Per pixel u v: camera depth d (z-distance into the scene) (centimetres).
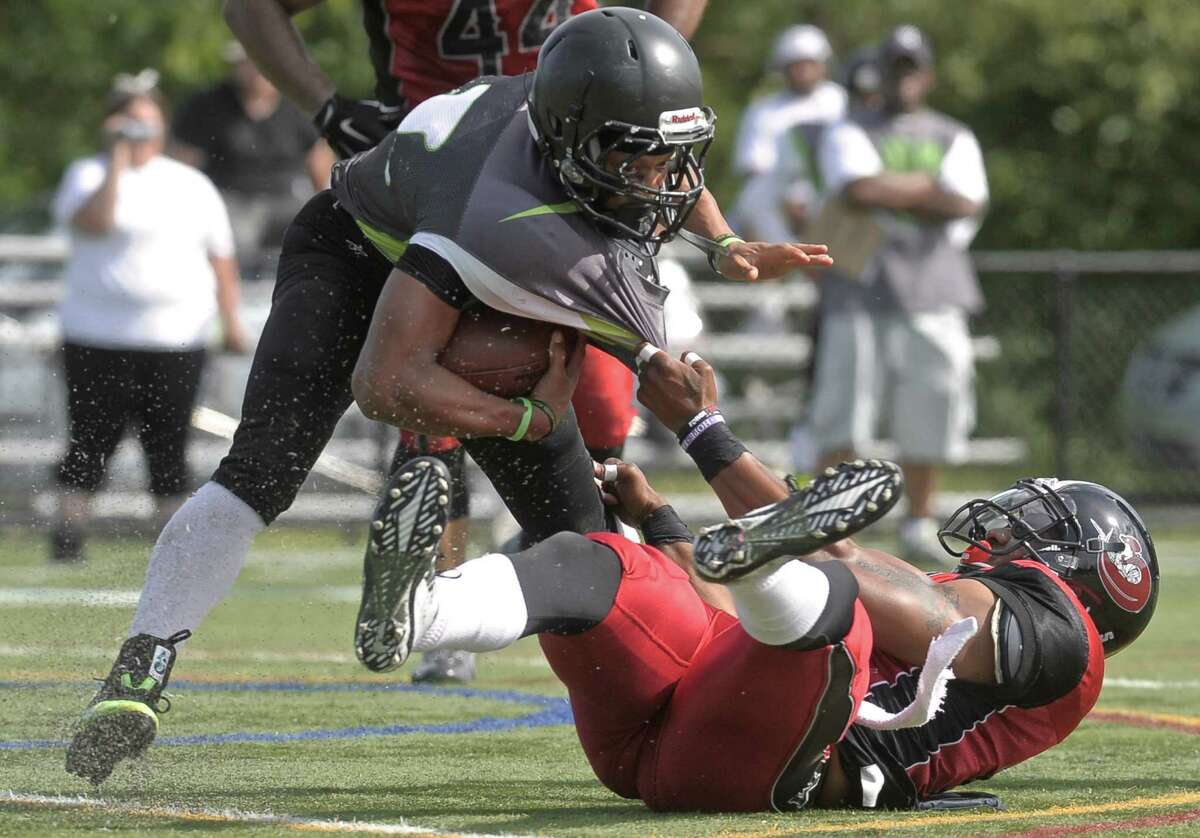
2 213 4716
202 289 3106
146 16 6053
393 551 1071
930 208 3438
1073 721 1291
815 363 3547
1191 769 1470
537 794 1323
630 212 1259
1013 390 4378
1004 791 1346
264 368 1351
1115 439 4375
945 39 6562
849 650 1159
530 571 1166
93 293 3050
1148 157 6400
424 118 1284
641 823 1182
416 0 1513
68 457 3125
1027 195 6378
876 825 1173
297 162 3888
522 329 1238
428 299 1211
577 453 1312
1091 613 1316
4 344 3675
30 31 6047
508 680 2098
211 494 1321
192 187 3172
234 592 3120
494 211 1210
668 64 1218
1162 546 4162
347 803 1267
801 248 1373
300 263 1385
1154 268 4194
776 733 1182
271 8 1556
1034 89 6450
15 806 1218
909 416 3506
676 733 1209
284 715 1761
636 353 1248
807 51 4041
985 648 1244
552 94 1210
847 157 3444
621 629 1191
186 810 1214
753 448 4262
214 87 3866
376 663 1101
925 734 1250
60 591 2830
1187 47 6397
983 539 1343
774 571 1110
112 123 3106
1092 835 1144
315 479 3794
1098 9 6431
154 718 1255
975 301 3544
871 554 1262
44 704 1688
